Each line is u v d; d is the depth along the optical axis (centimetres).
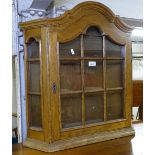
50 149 286
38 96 306
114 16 332
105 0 406
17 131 328
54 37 288
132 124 402
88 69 325
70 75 310
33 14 331
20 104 327
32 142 304
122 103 362
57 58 291
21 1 325
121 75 360
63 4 369
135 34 516
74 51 310
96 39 329
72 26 300
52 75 289
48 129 290
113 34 339
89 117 329
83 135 316
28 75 314
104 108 338
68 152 286
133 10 440
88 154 279
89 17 313
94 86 331
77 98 317
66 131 302
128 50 359
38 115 308
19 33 322
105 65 335
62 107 305
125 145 312
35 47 309
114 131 345
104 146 309
